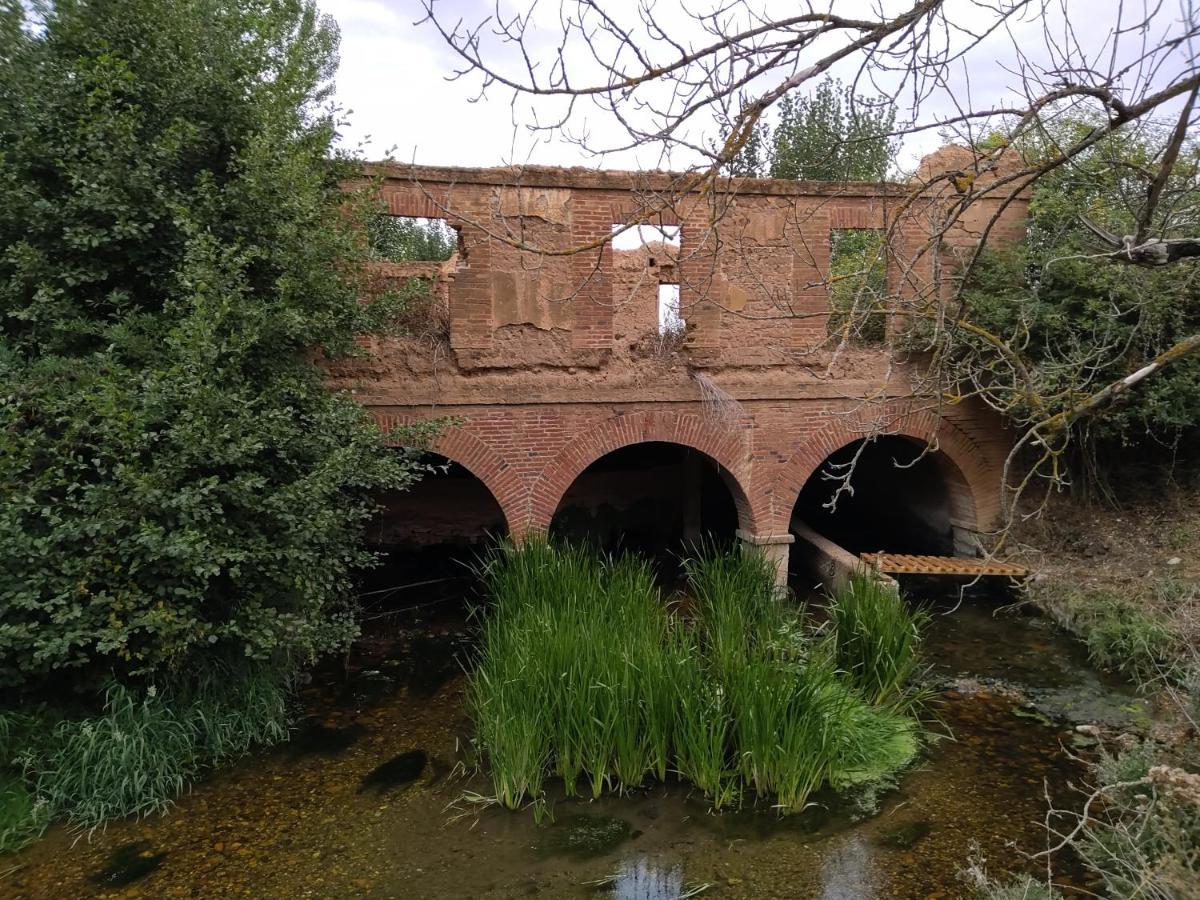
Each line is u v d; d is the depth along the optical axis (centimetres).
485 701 752
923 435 1248
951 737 794
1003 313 1092
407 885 585
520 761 680
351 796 707
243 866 609
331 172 939
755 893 571
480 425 1120
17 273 741
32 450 659
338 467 782
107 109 735
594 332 1141
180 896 577
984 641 1052
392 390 1085
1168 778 447
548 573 988
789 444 1216
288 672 886
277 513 731
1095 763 716
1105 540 1180
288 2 984
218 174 848
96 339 776
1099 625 1002
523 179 1088
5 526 616
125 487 663
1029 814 661
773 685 703
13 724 682
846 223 1186
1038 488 1293
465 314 1098
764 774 681
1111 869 530
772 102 379
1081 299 1064
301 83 941
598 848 624
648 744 714
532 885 584
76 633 635
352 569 1366
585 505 1584
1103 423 1134
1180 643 893
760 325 1190
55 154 749
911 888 572
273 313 805
